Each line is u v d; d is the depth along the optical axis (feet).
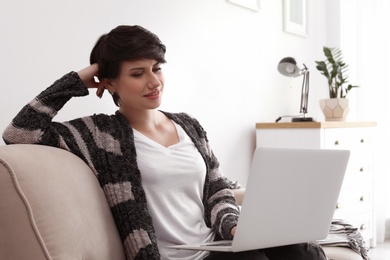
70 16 5.76
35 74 5.37
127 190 4.25
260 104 9.69
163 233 4.44
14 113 5.17
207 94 8.20
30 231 3.16
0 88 5.02
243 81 9.13
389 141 11.70
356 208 9.77
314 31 11.70
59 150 3.98
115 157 4.35
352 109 11.94
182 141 4.85
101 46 4.56
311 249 4.51
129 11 6.59
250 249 3.91
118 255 4.00
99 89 4.76
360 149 9.93
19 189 3.18
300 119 9.46
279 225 3.93
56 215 3.29
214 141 8.41
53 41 5.57
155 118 4.88
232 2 8.67
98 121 4.52
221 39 8.50
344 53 11.98
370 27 11.67
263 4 9.69
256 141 9.45
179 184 4.60
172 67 7.41
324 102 10.28
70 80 4.38
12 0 5.12
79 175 3.84
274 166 3.61
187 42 7.70
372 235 10.55
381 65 11.64
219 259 4.08
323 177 3.98
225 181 5.16
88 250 3.50
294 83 10.85
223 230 4.57
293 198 3.86
